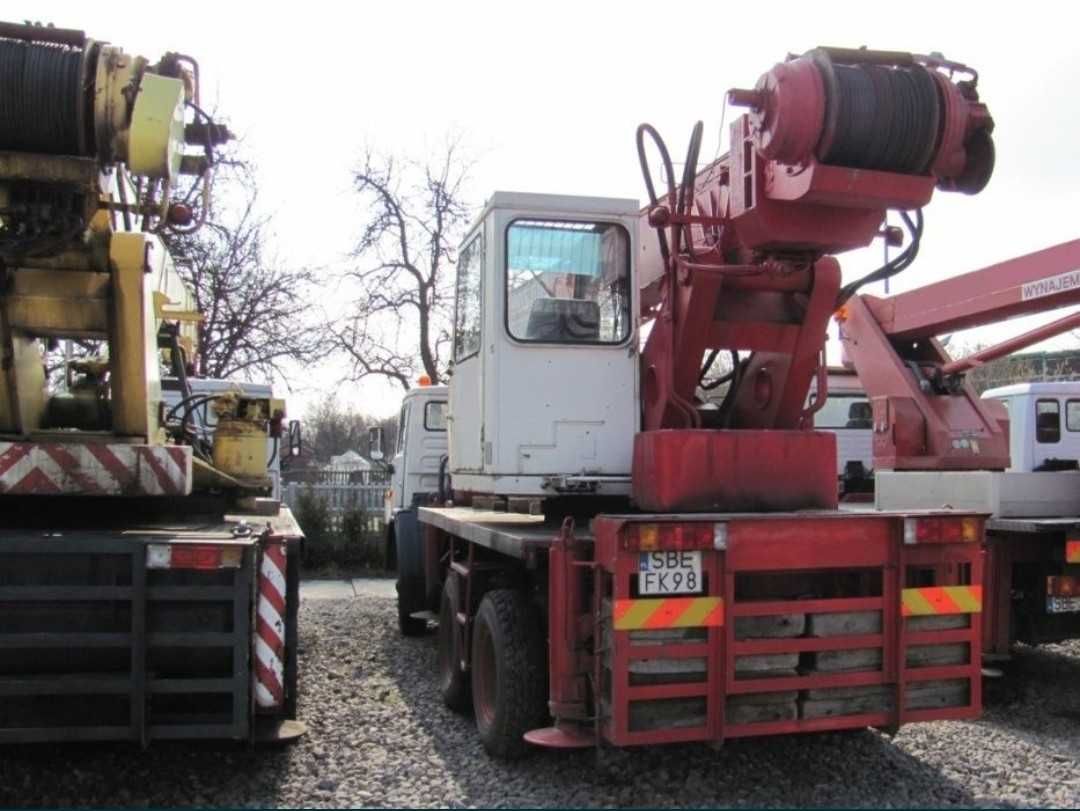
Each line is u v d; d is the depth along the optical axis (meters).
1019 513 6.98
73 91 4.33
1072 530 6.63
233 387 9.18
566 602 4.74
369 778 5.05
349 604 12.13
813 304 5.57
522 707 5.19
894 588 4.83
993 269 7.52
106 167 4.73
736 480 5.15
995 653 6.90
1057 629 6.98
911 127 4.48
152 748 5.43
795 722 4.66
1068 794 4.88
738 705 4.60
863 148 4.51
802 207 4.98
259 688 4.75
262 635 4.77
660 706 4.49
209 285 19.77
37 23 4.47
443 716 6.29
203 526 5.52
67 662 4.52
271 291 20.52
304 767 5.22
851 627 4.76
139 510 5.75
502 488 5.44
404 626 9.40
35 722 4.46
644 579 4.49
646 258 6.01
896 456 8.16
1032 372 24.56
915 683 4.82
